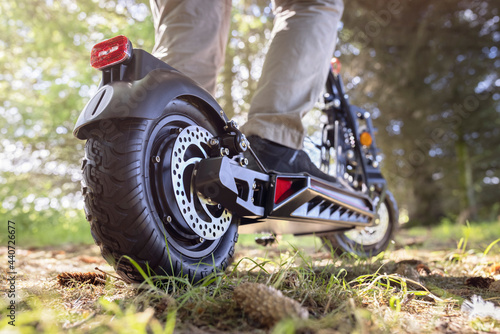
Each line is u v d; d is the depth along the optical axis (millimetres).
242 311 1102
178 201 1374
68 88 7688
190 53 1770
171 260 1350
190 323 1061
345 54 10828
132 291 1394
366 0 10305
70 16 7352
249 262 2434
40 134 8008
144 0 7223
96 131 1306
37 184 7773
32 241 5105
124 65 1378
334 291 1338
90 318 1074
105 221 1272
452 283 1831
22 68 8031
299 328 966
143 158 1304
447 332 1042
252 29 8438
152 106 1319
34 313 1065
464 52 11781
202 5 1813
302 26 1899
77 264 2666
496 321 1140
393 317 1153
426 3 10406
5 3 7371
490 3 10875
